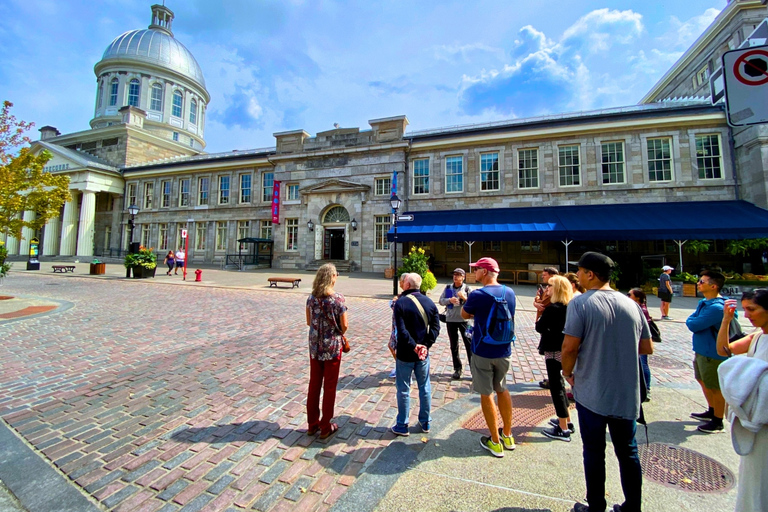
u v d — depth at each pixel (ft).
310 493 9.29
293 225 94.48
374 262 84.33
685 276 53.83
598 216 65.00
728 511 8.53
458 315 18.02
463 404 15.20
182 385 16.78
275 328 29.07
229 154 119.24
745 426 6.39
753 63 8.21
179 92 166.20
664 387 17.39
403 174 84.38
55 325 28.53
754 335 8.44
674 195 68.64
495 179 79.30
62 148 121.39
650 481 9.80
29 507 8.56
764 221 55.06
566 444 11.89
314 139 94.12
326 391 12.24
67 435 12.10
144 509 8.59
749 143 63.87
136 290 51.08
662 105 75.25
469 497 9.06
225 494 9.22
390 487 9.47
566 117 77.51
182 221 111.04
